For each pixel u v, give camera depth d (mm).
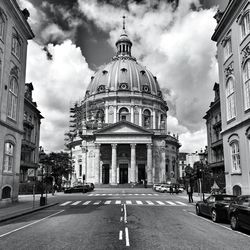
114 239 10164
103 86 88125
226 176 25266
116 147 74000
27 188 43969
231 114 24938
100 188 65562
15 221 15367
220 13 27625
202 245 9320
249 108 20906
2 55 22703
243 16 22094
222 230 12398
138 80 88938
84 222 14547
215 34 27547
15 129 25219
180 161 116562
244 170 21672
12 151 25219
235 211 12414
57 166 55469
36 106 54938
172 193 46906
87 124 82500
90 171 76125
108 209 21609
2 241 9914
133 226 13242
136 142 73375
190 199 30656
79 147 83125
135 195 42594
